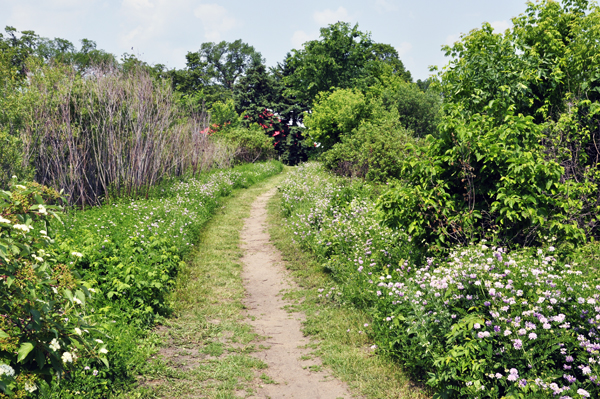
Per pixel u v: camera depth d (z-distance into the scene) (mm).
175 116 15562
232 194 17734
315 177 16844
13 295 2170
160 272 6164
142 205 11172
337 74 34156
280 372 4352
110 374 3842
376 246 7121
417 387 3854
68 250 5734
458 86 8273
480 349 3324
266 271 8234
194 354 4703
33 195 2535
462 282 3896
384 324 4602
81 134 11547
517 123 5227
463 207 5328
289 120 46562
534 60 7926
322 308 6152
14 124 10203
